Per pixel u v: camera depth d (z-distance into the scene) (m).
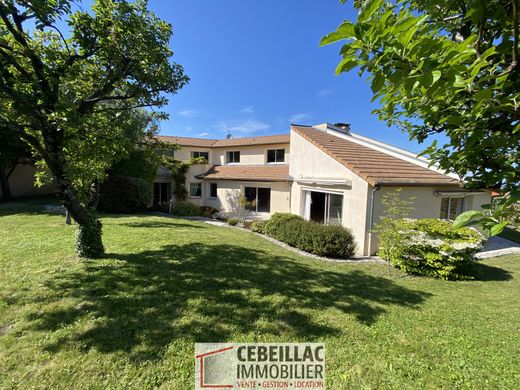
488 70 1.46
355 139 16.16
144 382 3.07
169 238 9.34
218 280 5.93
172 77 6.67
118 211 17.02
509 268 9.49
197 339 3.85
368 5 1.22
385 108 2.34
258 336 4.03
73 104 5.10
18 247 7.30
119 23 5.60
